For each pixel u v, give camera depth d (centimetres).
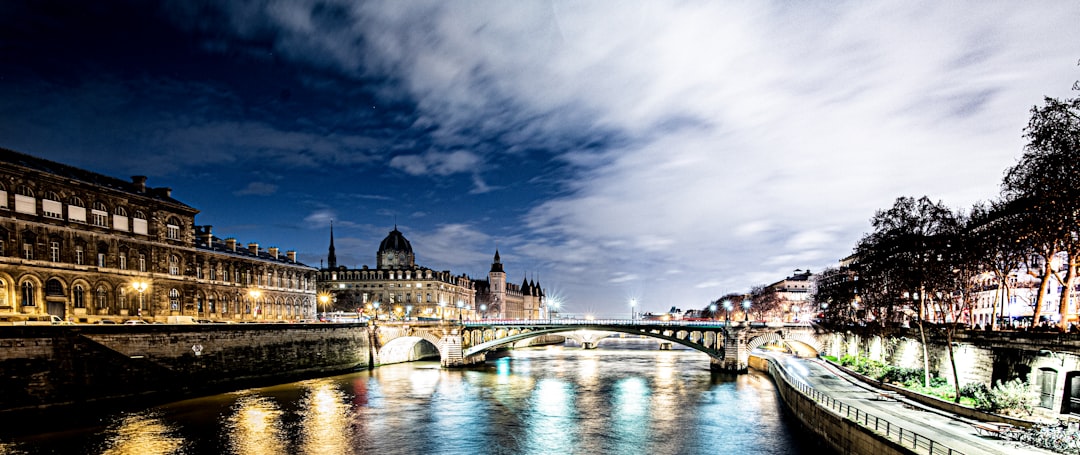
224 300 10012
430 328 11075
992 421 3978
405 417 5969
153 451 4538
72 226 7056
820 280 13475
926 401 4819
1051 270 4872
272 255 12100
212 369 7231
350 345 10394
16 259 6444
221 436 5041
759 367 10606
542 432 5353
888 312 6669
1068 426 3456
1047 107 4403
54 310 6819
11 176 6469
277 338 8481
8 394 5131
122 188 8000
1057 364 3928
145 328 6356
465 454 4691
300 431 5309
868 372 6569
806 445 4806
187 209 8744
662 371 10044
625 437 5153
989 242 5428
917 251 5506
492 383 8481
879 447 3391
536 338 19638
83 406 5706
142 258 7975
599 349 16762
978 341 4931
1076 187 4244
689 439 5050
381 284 19412
